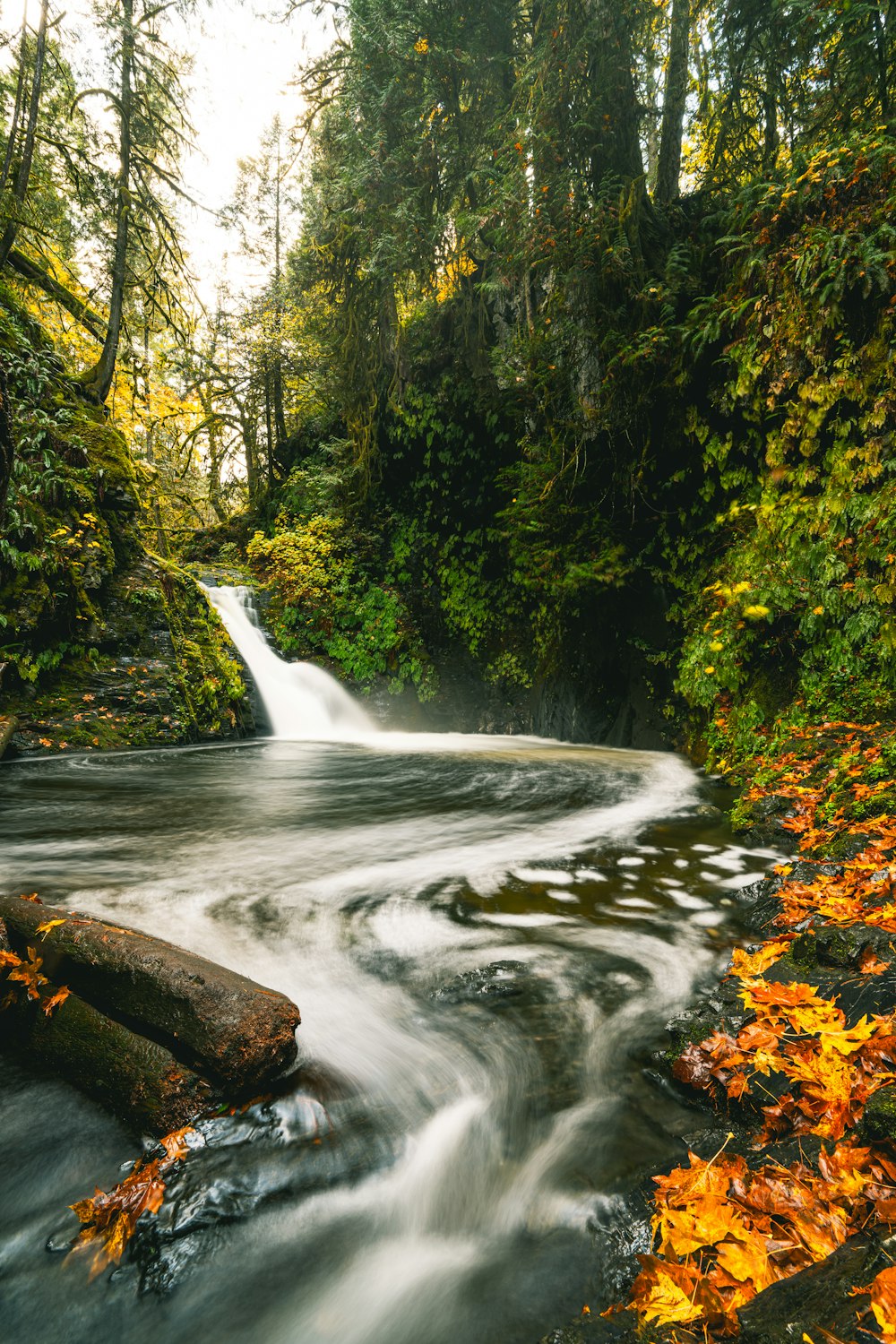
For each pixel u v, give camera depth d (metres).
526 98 8.29
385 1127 2.07
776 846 4.55
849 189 6.02
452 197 9.18
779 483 6.64
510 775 6.84
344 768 7.40
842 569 5.85
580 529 8.67
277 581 13.30
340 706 12.12
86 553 9.06
